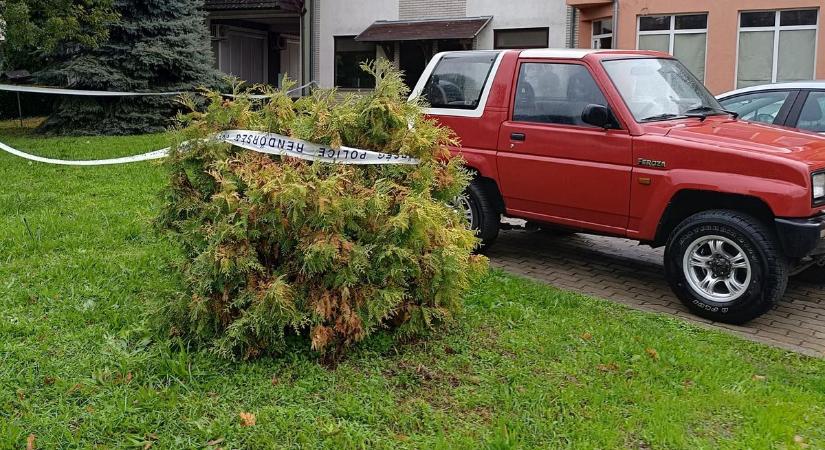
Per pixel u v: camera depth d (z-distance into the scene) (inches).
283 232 159.2
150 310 172.2
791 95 311.1
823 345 197.6
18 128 718.5
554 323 198.1
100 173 401.4
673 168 219.0
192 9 705.6
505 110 258.5
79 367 159.3
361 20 882.8
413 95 276.1
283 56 1090.1
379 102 172.4
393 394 153.6
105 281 215.0
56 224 277.6
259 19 971.9
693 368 172.7
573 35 753.0
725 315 210.2
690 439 140.7
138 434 135.9
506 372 165.3
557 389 157.8
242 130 171.2
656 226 224.8
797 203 197.2
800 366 180.5
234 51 994.7
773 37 632.4
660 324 205.0
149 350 166.4
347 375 160.2
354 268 158.6
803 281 261.1
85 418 139.5
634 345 184.5
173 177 173.8
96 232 270.1
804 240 196.7
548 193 248.4
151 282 212.8
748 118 320.2
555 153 245.3
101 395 147.8
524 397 153.6
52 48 603.5
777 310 227.6
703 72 661.9
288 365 163.2
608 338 188.7
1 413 140.6
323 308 159.5
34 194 339.6
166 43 673.0
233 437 135.5
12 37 582.9
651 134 225.1
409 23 844.6
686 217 228.7
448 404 151.0
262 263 164.4
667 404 152.6
